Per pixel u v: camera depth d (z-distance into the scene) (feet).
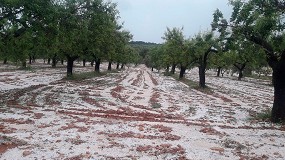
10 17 82.94
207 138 52.44
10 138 46.06
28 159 38.55
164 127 58.80
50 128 54.03
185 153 43.42
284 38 65.62
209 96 126.31
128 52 302.25
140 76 243.19
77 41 146.10
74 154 41.01
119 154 41.88
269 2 67.56
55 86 126.72
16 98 88.63
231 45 79.71
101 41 156.76
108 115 68.39
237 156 43.29
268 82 264.52
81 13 111.75
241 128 62.54
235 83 227.20
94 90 120.47
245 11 71.26
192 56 158.61
